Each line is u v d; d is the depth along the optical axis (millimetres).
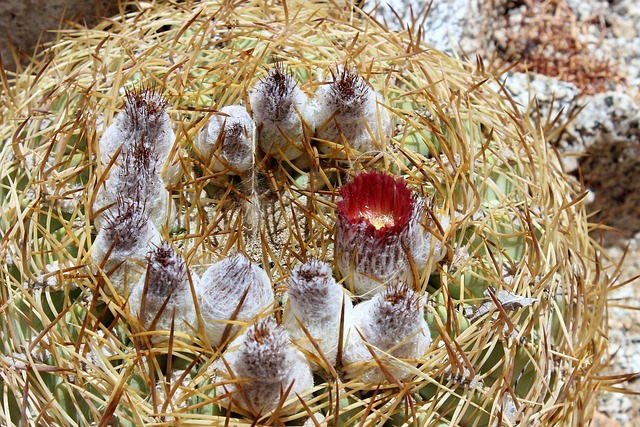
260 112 443
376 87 472
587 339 457
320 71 474
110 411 378
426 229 411
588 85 696
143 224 404
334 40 503
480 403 407
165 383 381
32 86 494
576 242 476
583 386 448
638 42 721
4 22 612
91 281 408
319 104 450
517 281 429
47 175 434
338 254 416
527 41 717
